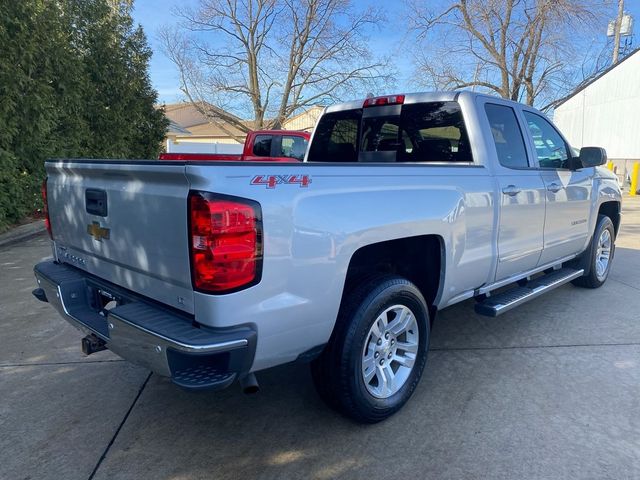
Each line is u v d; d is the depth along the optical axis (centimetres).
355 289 291
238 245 224
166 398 341
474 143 381
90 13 1342
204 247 222
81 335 450
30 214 1099
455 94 394
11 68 900
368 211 278
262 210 232
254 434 298
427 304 355
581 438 289
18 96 934
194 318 235
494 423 305
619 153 2377
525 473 259
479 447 281
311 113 3431
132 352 246
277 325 244
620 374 368
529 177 415
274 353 250
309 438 294
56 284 314
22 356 407
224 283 223
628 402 328
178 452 281
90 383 362
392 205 291
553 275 492
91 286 312
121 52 1454
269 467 268
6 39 892
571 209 483
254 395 346
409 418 312
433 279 346
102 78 1367
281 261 240
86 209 302
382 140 449
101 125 1370
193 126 5347
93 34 1352
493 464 267
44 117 1013
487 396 338
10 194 945
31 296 565
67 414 320
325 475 261
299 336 256
